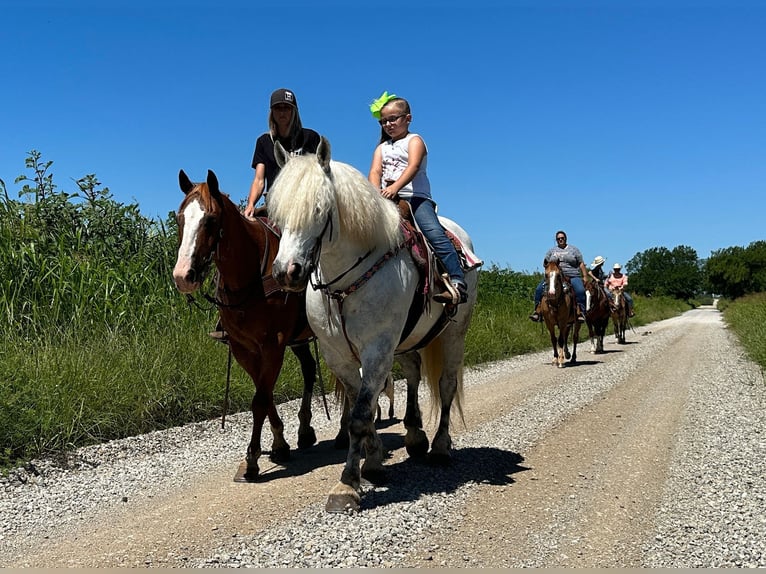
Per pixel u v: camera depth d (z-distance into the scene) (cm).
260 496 456
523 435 634
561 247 1398
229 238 487
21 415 560
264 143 611
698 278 9925
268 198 405
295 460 562
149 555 353
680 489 460
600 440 611
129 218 1038
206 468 534
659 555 349
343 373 464
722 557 344
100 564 342
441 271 494
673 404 786
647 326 2939
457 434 644
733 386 925
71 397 623
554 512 419
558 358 1250
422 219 493
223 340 558
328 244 408
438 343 546
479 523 399
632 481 482
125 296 873
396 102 499
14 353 676
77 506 440
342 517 406
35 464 526
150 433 639
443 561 344
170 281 963
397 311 437
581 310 1332
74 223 991
